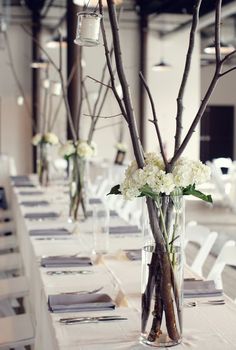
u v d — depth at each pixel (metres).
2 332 2.80
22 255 4.38
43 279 2.63
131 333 1.97
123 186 1.89
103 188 6.68
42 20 12.71
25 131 12.98
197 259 3.42
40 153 6.47
